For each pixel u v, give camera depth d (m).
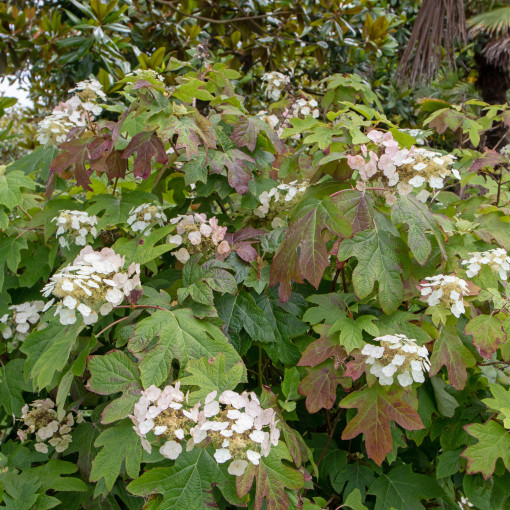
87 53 3.87
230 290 1.55
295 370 1.61
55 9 4.58
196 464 1.30
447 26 4.91
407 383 1.43
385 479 1.78
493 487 1.73
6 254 2.07
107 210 1.94
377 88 6.13
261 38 4.84
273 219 2.03
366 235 1.56
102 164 1.98
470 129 2.45
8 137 3.08
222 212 2.17
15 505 1.59
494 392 1.59
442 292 1.53
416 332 1.59
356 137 1.59
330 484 1.91
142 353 1.39
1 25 4.31
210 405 1.20
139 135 1.75
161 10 5.07
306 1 4.67
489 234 1.86
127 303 1.63
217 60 4.89
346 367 1.58
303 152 2.23
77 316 1.49
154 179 2.11
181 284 1.71
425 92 6.97
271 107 2.86
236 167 1.84
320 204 1.60
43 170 2.39
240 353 1.68
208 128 1.79
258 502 1.25
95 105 2.14
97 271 1.42
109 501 1.72
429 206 2.06
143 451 1.37
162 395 1.25
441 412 1.74
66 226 1.87
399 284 1.54
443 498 1.92
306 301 1.81
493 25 5.75
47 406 1.81
